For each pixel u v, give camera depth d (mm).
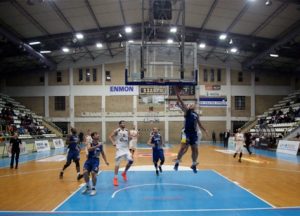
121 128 10102
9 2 18297
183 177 11273
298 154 20688
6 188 9391
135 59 10258
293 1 18219
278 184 9914
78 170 10852
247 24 23984
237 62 37906
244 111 37969
